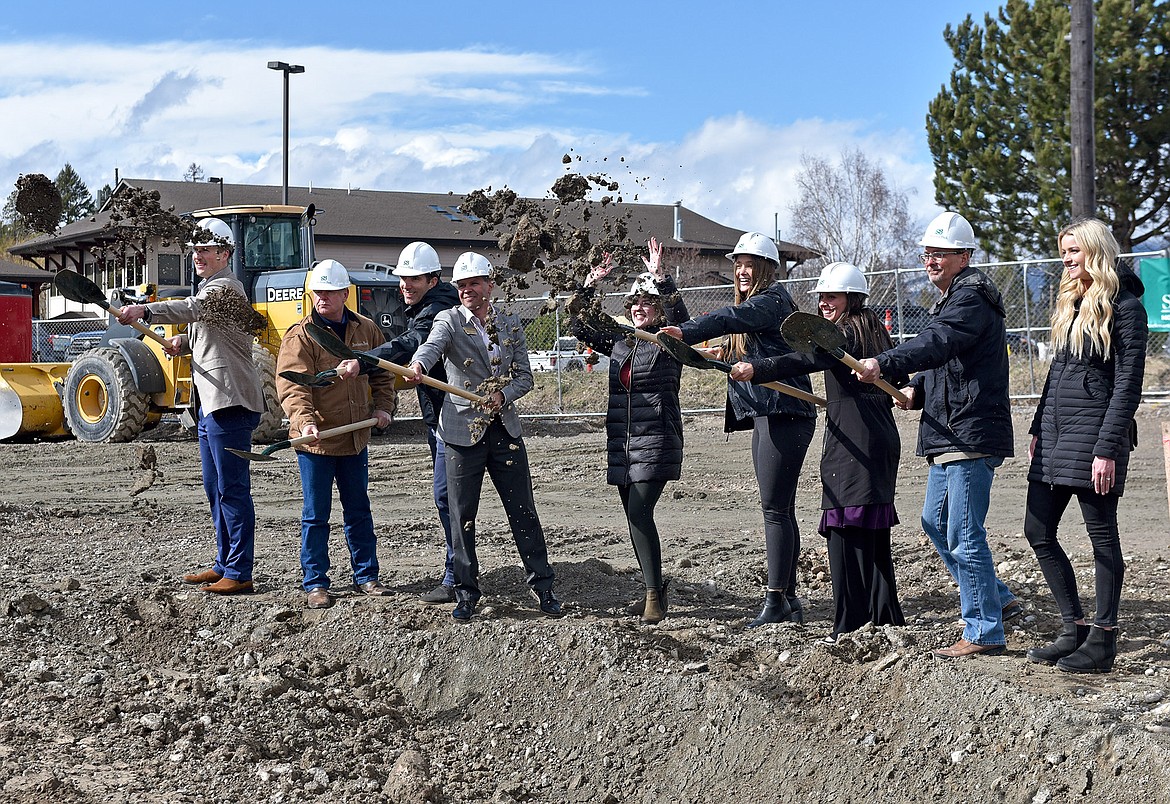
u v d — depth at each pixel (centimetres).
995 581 508
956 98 2556
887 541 558
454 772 467
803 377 586
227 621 614
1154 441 1331
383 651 564
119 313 612
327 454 633
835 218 4378
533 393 2028
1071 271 483
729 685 480
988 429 491
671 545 836
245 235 1516
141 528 915
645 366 583
